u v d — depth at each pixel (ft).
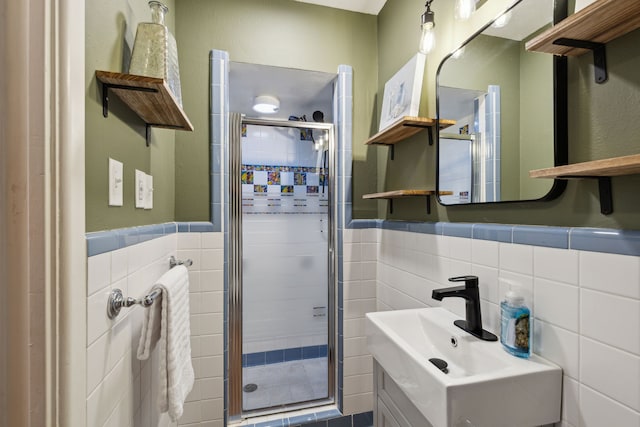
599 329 2.26
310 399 6.51
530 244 2.83
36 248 1.81
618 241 2.14
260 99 7.57
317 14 6.11
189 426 5.35
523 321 2.76
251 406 6.27
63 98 1.88
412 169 5.09
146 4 3.81
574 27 2.15
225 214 5.60
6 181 1.78
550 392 2.50
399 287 5.32
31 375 1.80
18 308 1.79
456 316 3.85
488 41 3.44
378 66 6.38
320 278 7.91
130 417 3.05
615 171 2.01
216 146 5.50
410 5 5.16
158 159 4.34
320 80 6.59
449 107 4.10
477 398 2.30
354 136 6.30
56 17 1.86
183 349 3.33
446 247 4.05
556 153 2.60
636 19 2.04
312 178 7.81
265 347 7.66
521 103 2.99
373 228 6.31
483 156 3.47
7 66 1.78
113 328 2.61
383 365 3.35
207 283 5.47
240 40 5.69
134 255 3.13
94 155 2.39
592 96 2.40
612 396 2.17
